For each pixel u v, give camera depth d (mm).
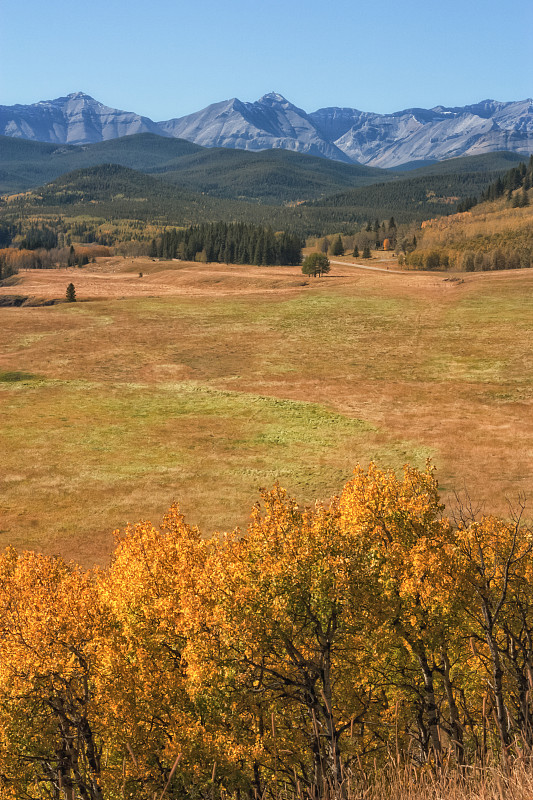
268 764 14172
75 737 14766
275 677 16078
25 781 14578
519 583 14547
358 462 52562
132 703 15391
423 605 14914
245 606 14961
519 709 12070
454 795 6531
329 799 8562
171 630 17359
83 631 15469
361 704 16750
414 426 61312
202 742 14555
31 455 55062
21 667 14562
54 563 20688
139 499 46219
